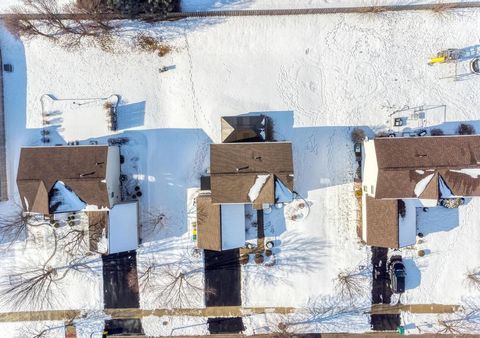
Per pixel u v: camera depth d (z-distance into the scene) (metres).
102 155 26.05
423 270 29.20
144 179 29.27
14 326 29.48
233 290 29.41
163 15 28.20
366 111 28.84
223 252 29.38
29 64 28.95
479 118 28.69
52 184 25.70
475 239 29.05
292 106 28.95
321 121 28.98
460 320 29.14
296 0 28.19
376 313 29.31
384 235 27.05
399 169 24.98
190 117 29.09
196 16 28.66
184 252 29.34
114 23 28.72
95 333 29.52
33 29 28.45
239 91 28.98
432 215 29.08
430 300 29.27
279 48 28.81
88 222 28.56
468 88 28.70
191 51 28.88
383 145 25.77
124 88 29.06
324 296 29.31
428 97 28.70
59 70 29.00
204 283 29.34
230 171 25.50
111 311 29.53
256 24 28.67
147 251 29.34
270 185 25.58
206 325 29.52
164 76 29.05
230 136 27.66
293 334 29.34
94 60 28.95
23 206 26.39
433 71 28.69
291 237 29.31
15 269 29.41
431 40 28.58
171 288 29.25
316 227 29.27
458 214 29.00
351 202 29.11
